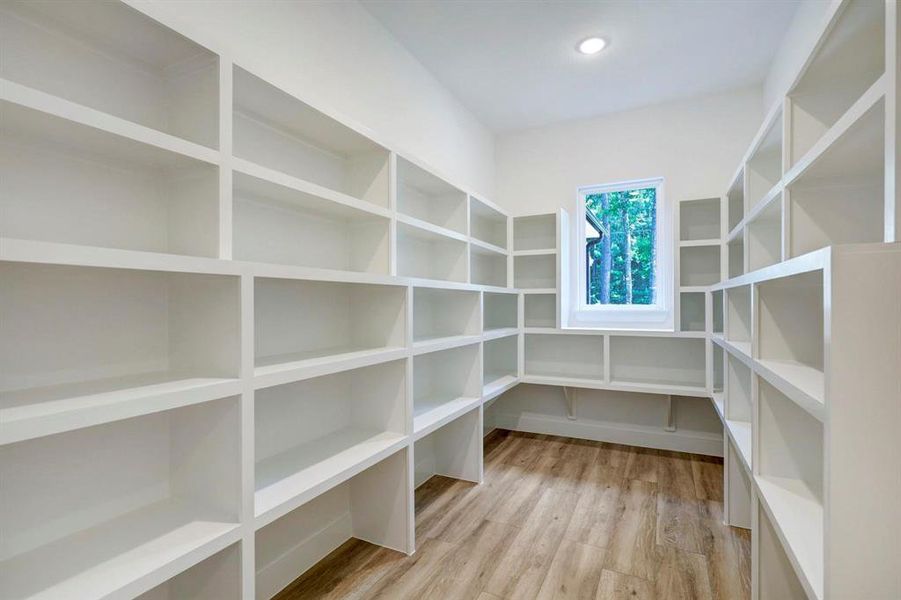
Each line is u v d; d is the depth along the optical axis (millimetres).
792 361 1437
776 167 2029
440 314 2850
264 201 1672
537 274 3775
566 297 3615
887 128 796
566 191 3725
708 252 3244
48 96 854
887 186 798
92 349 1146
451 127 3217
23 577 918
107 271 1172
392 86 2529
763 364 1375
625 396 3578
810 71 1288
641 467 3035
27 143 1031
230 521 1162
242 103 1529
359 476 2100
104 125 947
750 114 3160
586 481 2787
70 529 1091
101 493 1151
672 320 3320
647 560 1912
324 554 1955
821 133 1376
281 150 1747
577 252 3711
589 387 3336
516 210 3893
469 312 2764
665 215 3410
